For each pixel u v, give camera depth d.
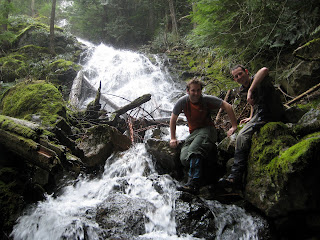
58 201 3.27
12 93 5.64
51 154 2.80
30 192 3.10
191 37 7.15
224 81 7.28
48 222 2.72
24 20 12.73
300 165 2.23
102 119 5.60
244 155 2.91
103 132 4.17
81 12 15.96
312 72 4.35
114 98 8.91
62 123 4.48
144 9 16.45
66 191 3.54
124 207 2.85
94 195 3.44
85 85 8.95
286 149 2.54
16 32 11.77
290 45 5.40
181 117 6.30
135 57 12.12
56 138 3.83
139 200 2.99
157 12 16.58
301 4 4.87
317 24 4.77
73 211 2.92
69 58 11.15
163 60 11.48
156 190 3.21
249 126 2.95
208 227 2.62
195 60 10.67
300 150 2.29
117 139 4.29
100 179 3.91
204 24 6.18
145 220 2.73
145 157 4.00
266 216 2.71
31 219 2.76
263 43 5.52
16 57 9.67
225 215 2.78
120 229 2.61
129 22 16.59
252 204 2.77
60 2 19.33
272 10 5.12
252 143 2.86
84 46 12.84
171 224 2.70
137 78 10.62
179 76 10.12
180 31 13.85
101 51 12.80
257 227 2.62
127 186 3.36
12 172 2.97
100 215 2.80
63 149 3.24
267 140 2.71
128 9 16.62
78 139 4.53
